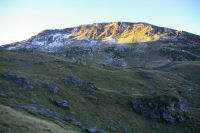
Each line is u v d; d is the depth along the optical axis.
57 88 67.69
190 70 160.50
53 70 105.25
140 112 66.25
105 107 64.69
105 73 123.38
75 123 47.66
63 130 35.81
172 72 163.12
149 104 68.75
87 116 55.16
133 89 99.94
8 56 135.25
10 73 69.25
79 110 57.22
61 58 174.62
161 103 68.69
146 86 110.44
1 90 53.09
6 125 26.16
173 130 58.59
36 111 44.50
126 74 133.62
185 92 109.75
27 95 54.84
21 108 41.94
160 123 61.78
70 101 61.25
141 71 144.50
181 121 63.19
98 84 97.25
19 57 139.00
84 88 78.31
